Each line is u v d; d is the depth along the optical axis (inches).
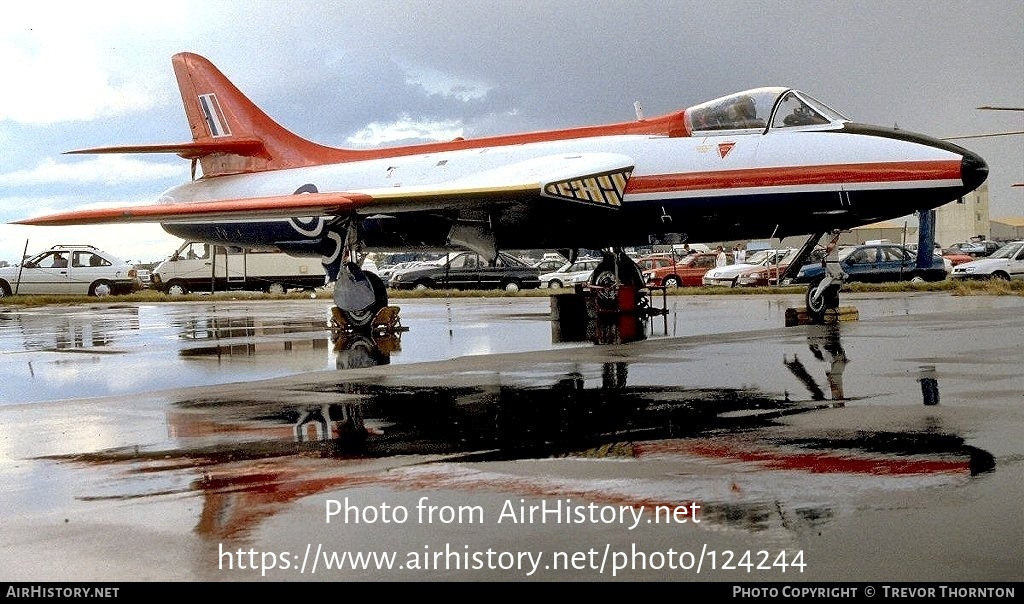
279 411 353.7
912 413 307.4
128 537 204.1
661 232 697.0
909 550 181.5
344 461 267.0
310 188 829.2
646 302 788.6
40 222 629.3
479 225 742.5
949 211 3786.9
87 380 474.3
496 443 283.0
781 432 285.3
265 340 678.5
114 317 1032.2
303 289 1841.8
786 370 417.7
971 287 1151.6
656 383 391.5
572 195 647.8
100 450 294.8
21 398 417.7
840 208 647.1
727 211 668.7
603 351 523.5
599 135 731.4
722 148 672.4
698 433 288.0
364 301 711.7
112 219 632.4
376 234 797.2
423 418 328.2
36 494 242.2
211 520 214.7
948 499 210.8
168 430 325.1
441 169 767.1
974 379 375.2
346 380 435.8
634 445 274.2
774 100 673.6
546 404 348.2
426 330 724.0
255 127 887.7
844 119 671.8
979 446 258.4
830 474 235.0
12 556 193.9
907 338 537.3
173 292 1788.9
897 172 634.2
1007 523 193.9
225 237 917.2
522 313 939.3
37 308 1290.6
